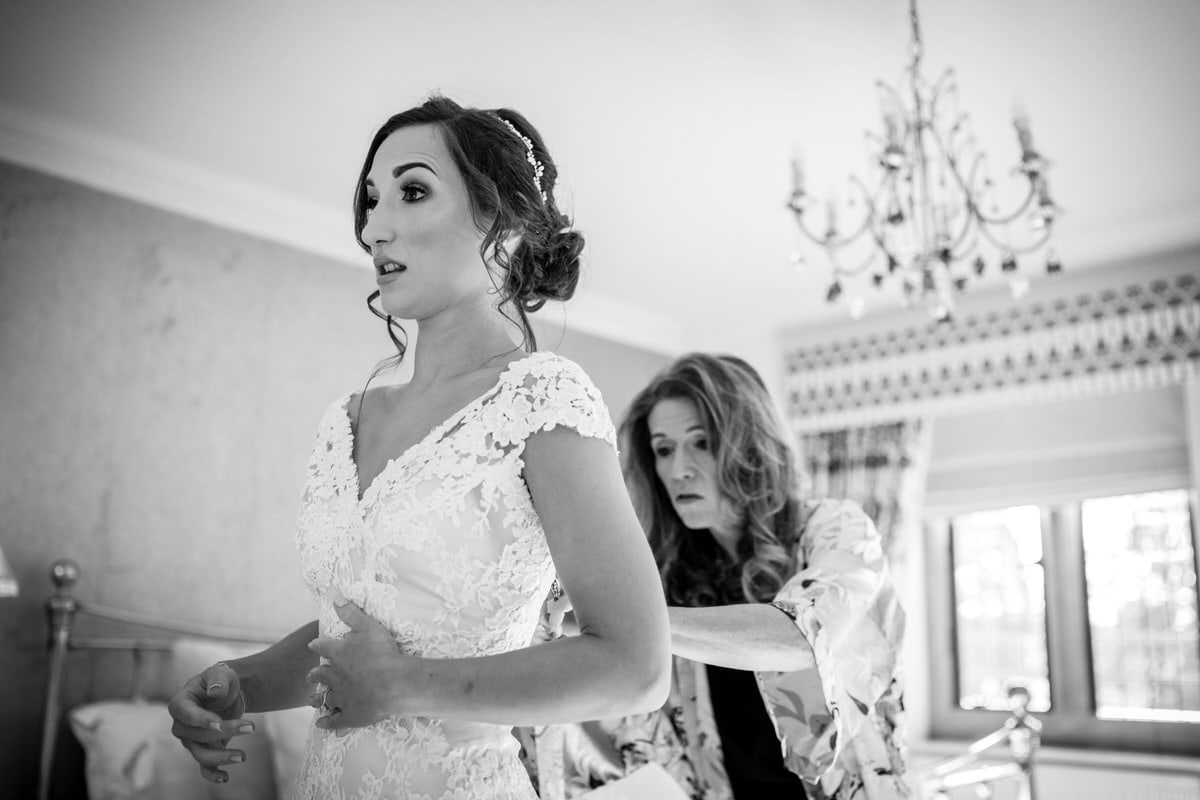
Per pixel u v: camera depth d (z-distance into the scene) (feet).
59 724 11.47
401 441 3.44
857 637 5.96
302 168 13.19
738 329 19.44
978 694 17.70
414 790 3.13
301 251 14.48
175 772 10.68
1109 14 10.16
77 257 12.41
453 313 3.55
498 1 9.95
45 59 10.86
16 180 12.07
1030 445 17.44
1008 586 17.65
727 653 5.19
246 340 13.73
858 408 18.43
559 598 3.87
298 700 3.82
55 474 11.93
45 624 11.65
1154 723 15.94
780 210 14.53
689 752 6.38
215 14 10.12
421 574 3.19
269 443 13.74
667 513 6.73
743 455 6.32
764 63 11.01
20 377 11.80
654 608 2.85
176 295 13.16
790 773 6.27
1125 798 15.34
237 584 13.19
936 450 18.35
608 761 6.44
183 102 11.71
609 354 18.57
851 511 6.37
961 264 16.31
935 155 12.92
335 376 14.52
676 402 6.44
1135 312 16.06
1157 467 16.21
